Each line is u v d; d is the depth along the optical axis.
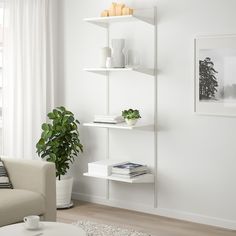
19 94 6.07
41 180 4.97
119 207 6.11
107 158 6.18
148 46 5.80
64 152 6.01
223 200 5.43
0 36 5.93
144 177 5.74
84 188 6.41
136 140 5.95
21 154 6.11
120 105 6.06
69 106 6.48
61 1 6.45
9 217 4.61
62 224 4.18
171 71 5.67
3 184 5.02
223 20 5.32
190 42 5.52
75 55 6.38
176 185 5.71
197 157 5.55
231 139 5.34
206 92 5.45
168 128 5.73
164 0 5.67
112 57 5.81
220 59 5.34
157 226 5.46
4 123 5.99
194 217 5.60
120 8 5.69
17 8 6.01
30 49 6.14
